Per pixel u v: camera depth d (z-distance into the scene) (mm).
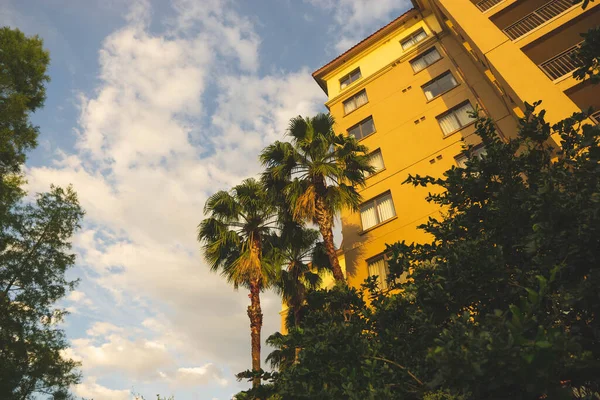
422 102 19203
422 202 15633
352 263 15922
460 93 18078
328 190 14703
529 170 5516
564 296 3660
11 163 16641
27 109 17641
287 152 15477
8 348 13969
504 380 2779
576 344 2564
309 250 17188
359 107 21812
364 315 6445
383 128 19578
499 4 14547
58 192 17781
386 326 5789
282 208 16516
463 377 2914
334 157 16078
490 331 3035
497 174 5570
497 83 14555
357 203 15211
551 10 14055
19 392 13984
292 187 14867
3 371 13336
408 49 22391
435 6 20609
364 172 18391
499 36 13648
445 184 6008
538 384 2674
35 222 16625
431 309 4723
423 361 4727
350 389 4191
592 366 3123
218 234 16531
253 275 15211
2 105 16500
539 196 4039
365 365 4719
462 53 19297
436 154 16688
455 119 17516
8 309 14633
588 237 3744
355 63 25078
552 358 2627
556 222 3951
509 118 15445
